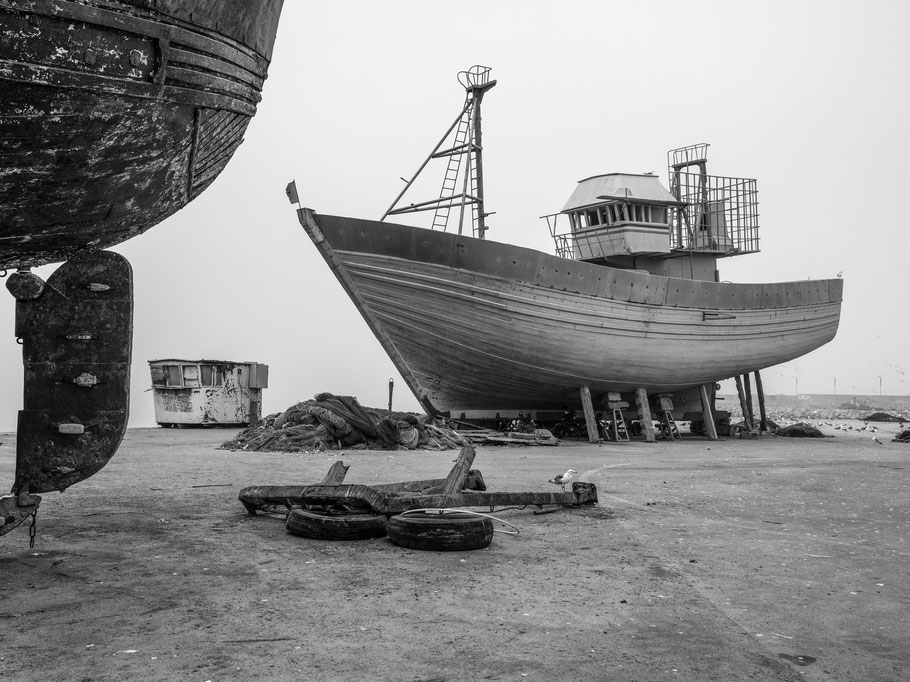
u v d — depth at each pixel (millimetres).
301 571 5684
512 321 20109
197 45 5746
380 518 7004
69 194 5730
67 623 4387
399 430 18938
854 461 16422
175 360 27031
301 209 18969
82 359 5484
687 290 23578
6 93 4785
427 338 20219
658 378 24062
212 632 4246
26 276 5430
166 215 7152
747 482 12023
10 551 6242
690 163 28234
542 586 5324
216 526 7465
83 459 5473
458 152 22750
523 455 17484
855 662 3893
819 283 28875
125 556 6109
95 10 4934
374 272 19281
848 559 6293
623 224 24828
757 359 26984
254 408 28359
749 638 4254
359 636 4199
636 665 3814
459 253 19156
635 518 8336
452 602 4895
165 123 5797
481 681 3574
